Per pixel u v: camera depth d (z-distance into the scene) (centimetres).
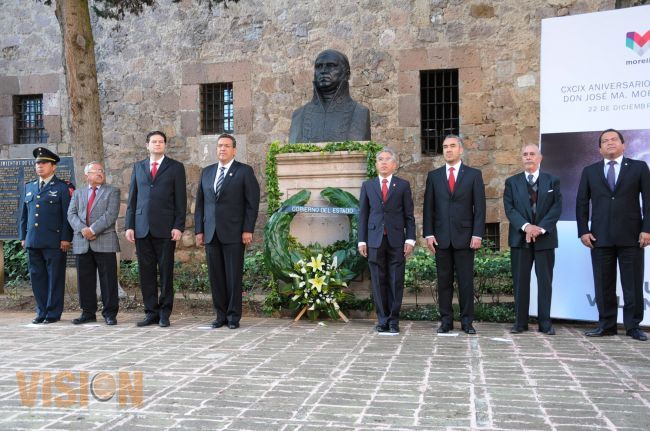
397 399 349
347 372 416
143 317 704
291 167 705
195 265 967
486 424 304
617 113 620
